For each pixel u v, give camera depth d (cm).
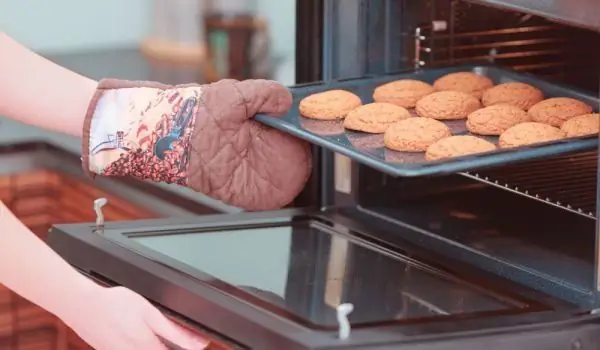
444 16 204
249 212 197
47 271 165
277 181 184
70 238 184
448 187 206
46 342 266
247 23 251
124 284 174
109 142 179
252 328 154
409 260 177
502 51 209
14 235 165
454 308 159
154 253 178
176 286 166
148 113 178
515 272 171
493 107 186
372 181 200
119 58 303
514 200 201
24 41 316
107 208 252
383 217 196
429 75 203
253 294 163
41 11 317
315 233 189
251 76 251
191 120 178
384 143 178
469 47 208
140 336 164
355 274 171
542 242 181
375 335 149
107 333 165
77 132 184
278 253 180
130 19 321
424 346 147
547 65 205
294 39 210
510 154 162
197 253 179
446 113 189
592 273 169
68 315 166
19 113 184
